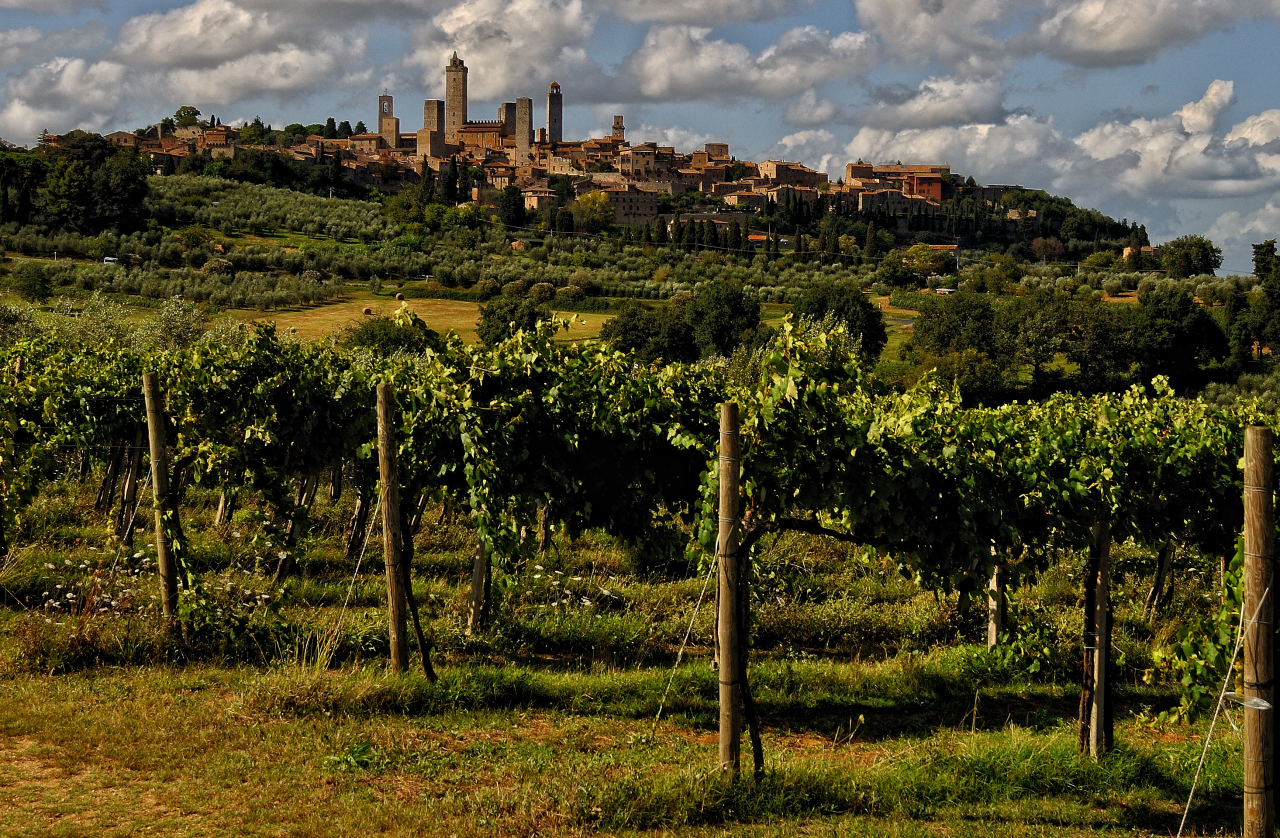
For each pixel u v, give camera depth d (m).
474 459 10.88
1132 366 66.31
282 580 12.02
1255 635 5.19
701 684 9.33
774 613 12.02
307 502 16.25
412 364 13.73
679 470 11.77
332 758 7.00
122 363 16.86
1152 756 8.06
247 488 12.27
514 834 6.02
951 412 11.29
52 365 17.22
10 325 31.61
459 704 8.45
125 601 10.25
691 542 8.04
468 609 10.95
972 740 8.02
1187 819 6.97
